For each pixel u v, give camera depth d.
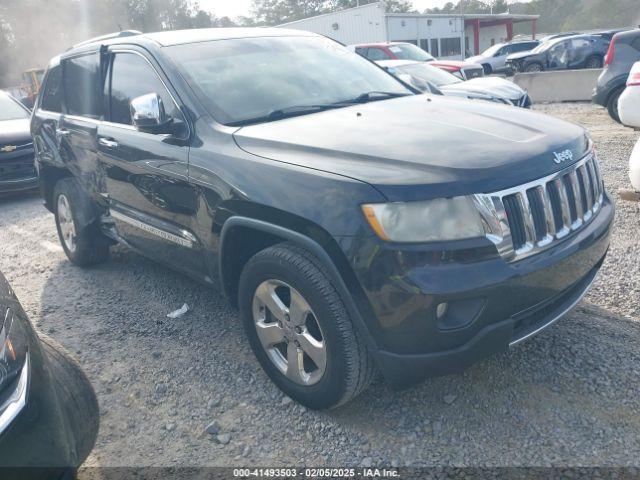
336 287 2.72
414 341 2.58
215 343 3.94
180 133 3.58
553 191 2.86
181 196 3.58
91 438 2.56
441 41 36.53
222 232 3.24
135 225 4.25
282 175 2.91
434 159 2.71
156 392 3.45
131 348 3.97
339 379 2.83
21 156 8.55
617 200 5.99
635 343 3.46
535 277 2.66
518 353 3.45
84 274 5.41
